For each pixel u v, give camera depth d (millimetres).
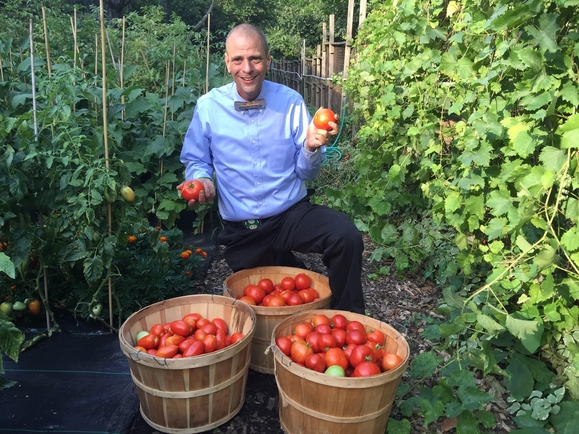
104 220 2783
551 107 1947
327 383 1950
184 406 2146
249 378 2660
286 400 2141
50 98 3125
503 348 2645
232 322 2545
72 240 2801
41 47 7258
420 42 3613
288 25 20594
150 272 3266
